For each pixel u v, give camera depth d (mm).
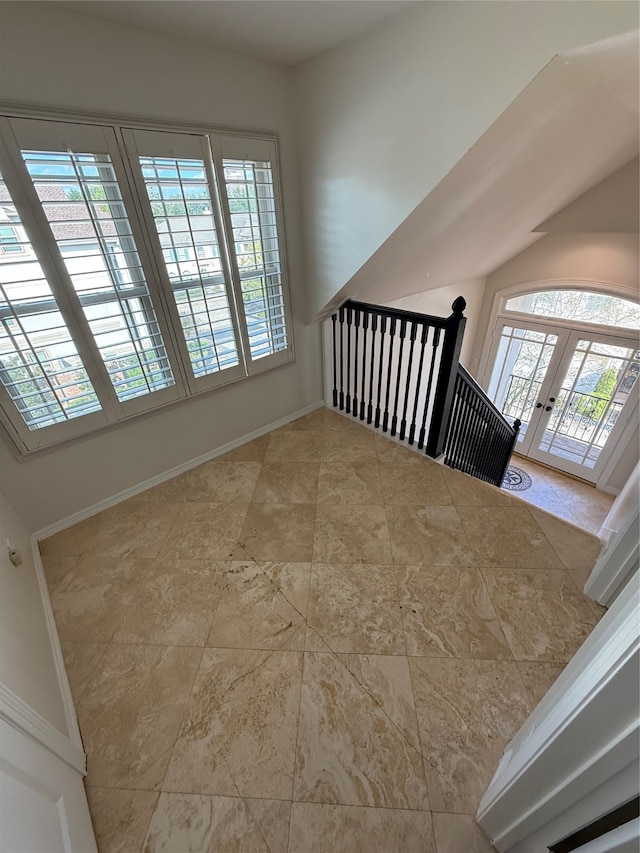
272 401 2934
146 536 2055
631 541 1412
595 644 732
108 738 1263
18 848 679
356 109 1880
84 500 2154
